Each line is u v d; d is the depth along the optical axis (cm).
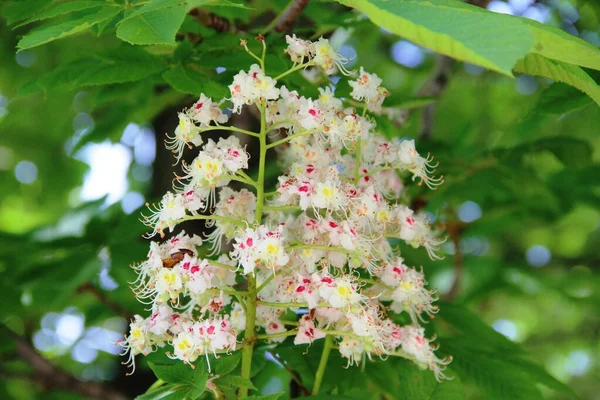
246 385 71
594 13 123
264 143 73
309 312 74
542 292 153
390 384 82
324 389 82
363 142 78
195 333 70
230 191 75
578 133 170
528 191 126
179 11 67
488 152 107
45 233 103
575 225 222
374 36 140
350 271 73
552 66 73
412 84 178
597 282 165
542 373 85
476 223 132
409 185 102
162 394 70
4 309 103
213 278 74
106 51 82
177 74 80
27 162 176
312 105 72
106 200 106
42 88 83
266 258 70
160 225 72
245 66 81
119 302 116
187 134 73
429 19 62
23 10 80
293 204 74
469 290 152
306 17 107
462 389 78
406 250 117
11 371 122
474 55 60
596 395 248
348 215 74
